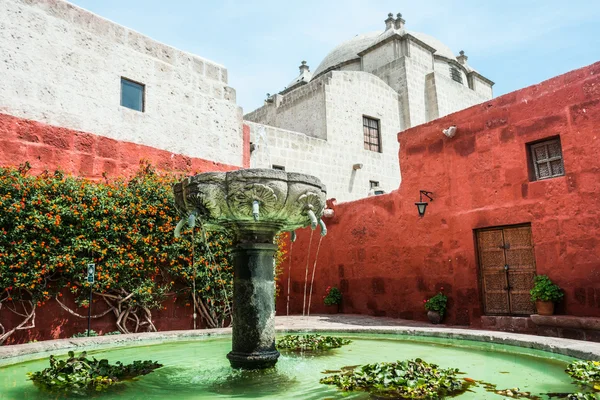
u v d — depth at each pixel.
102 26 8.55
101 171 8.05
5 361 4.56
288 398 3.27
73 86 7.95
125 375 4.00
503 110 8.29
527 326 7.48
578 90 7.30
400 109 20.05
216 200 4.09
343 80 17.75
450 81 21.83
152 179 8.30
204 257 8.34
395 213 10.26
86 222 7.07
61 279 6.89
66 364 3.95
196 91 10.01
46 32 7.73
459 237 8.79
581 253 7.05
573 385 3.46
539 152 7.87
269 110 19.41
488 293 8.35
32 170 7.20
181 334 6.37
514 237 8.09
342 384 3.52
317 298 12.09
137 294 7.59
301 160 15.45
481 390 3.34
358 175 17.47
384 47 21.59
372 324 8.73
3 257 6.27
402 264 9.95
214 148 10.13
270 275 4.52
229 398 3.30
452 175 9.05
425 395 3.20
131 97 8.88
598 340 6.42
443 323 8.88
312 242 12.50
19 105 7.22
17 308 6.57
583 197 7.10
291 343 5.54
